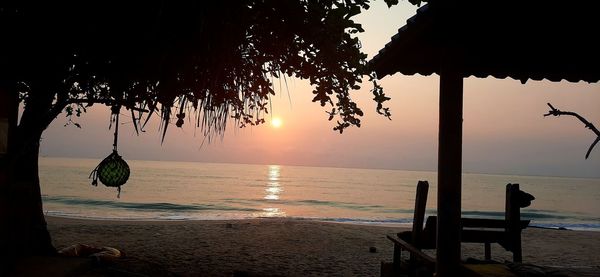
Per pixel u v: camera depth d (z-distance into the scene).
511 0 3.25
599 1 3.08
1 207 5.25
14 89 5.79
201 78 4.82
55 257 6.44
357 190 85.94
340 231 16.38
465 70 5.09
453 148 3.77
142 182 80.38
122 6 4.01
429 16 3.55
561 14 3.37
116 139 6.07
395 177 193.50
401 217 37.31
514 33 3.78
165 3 3.94
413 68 4.94
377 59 4.76
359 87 5.69
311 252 11.53
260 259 10.08
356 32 5.23
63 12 3.98
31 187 6.32
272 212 38.31
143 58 4.46
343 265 9.85
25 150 6.02
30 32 4.19
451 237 3.75
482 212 47.75
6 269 5.26
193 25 4.18
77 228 14.18
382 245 13.44
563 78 5.03
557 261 12.05
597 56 4.25
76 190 51.44
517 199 5.25
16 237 6.02
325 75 5.69
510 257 12.39
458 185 3.77
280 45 5.36
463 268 3.94
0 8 4.00
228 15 4.36
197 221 19.88
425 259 4.26
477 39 3.90
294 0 4.72
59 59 4.77
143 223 17.72
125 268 7.08
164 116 4.75
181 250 10.63
